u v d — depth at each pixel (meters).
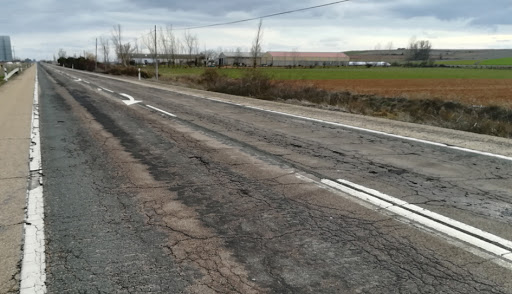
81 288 2.72
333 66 120.19
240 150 7.09
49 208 4.21
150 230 3.65
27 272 2.93
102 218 3.94
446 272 2.90
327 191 4.77
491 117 16.73
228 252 3.22
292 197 4.55
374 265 3.01
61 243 3.39
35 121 10.55
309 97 20.30
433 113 17.98
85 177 5.37
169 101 16.41
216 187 4.93
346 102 19.67
